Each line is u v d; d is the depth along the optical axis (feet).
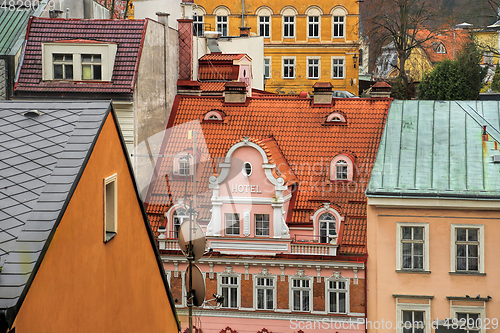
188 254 51.21
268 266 89.04
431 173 88.02
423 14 217.77
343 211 91.50
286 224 91.50
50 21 94.94
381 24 207.31
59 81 91.30
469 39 231.91
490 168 87.86
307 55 220.23
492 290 83.76
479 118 97.40
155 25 99.86
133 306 46.75
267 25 220.64
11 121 36.70
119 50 92.73
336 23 219.00
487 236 83.76
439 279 84.94
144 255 50.11
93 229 36.86
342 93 207.82
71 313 33.22
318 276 87.86
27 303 27.40
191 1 128.98
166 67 106.22
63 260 31.73
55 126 36.35
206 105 108.06
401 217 85.66
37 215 29.81
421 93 186.80
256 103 107.14
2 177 31.99
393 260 85.92
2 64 94.73
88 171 35.42
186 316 89.66
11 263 27.22
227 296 90.53
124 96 89.81
